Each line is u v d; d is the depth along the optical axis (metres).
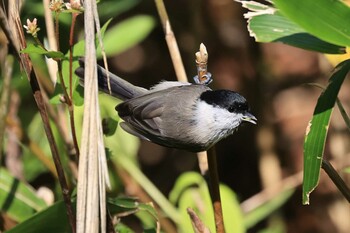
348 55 7.60
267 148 12.26
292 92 13.54
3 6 6.44
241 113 7.89
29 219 6.72
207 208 8.23
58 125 8.38
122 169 9.38
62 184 6.04
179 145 7.75
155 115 7.70
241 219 8.23
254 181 13.49
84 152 5.18
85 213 5.12
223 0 13.23
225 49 13.35
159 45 13.54
